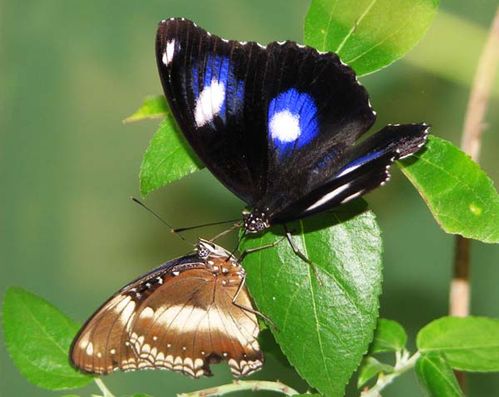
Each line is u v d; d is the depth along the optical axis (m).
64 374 0.58
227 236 0.70
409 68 0.68
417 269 0.70
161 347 0.57
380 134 0.54
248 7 0.71
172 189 0.71
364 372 0.58
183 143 0.56
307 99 0.55
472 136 0.61
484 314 0.69
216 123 0.55
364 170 0.54
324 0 0.56
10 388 0.71
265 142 0.55
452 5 0.68
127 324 0.57
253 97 0.55
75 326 0.59
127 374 0.71
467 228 0.55
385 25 0.56
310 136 0.55
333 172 0.54
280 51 0.55
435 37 0.67
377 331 0.59
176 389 0.71
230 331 0.57
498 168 0.68
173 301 0.57
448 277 0.69
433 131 0.68
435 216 0.55
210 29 0.71
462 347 0.58
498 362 0.58
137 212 0.71
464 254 0.60
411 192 0.69
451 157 0.56
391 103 0.69
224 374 0.70
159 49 0.55
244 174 0.55
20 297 0.59
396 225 0.70
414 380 0.69
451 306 0.60
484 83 0.61
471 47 0.66
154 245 0.71
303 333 0.55
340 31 0.56
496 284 0.69
